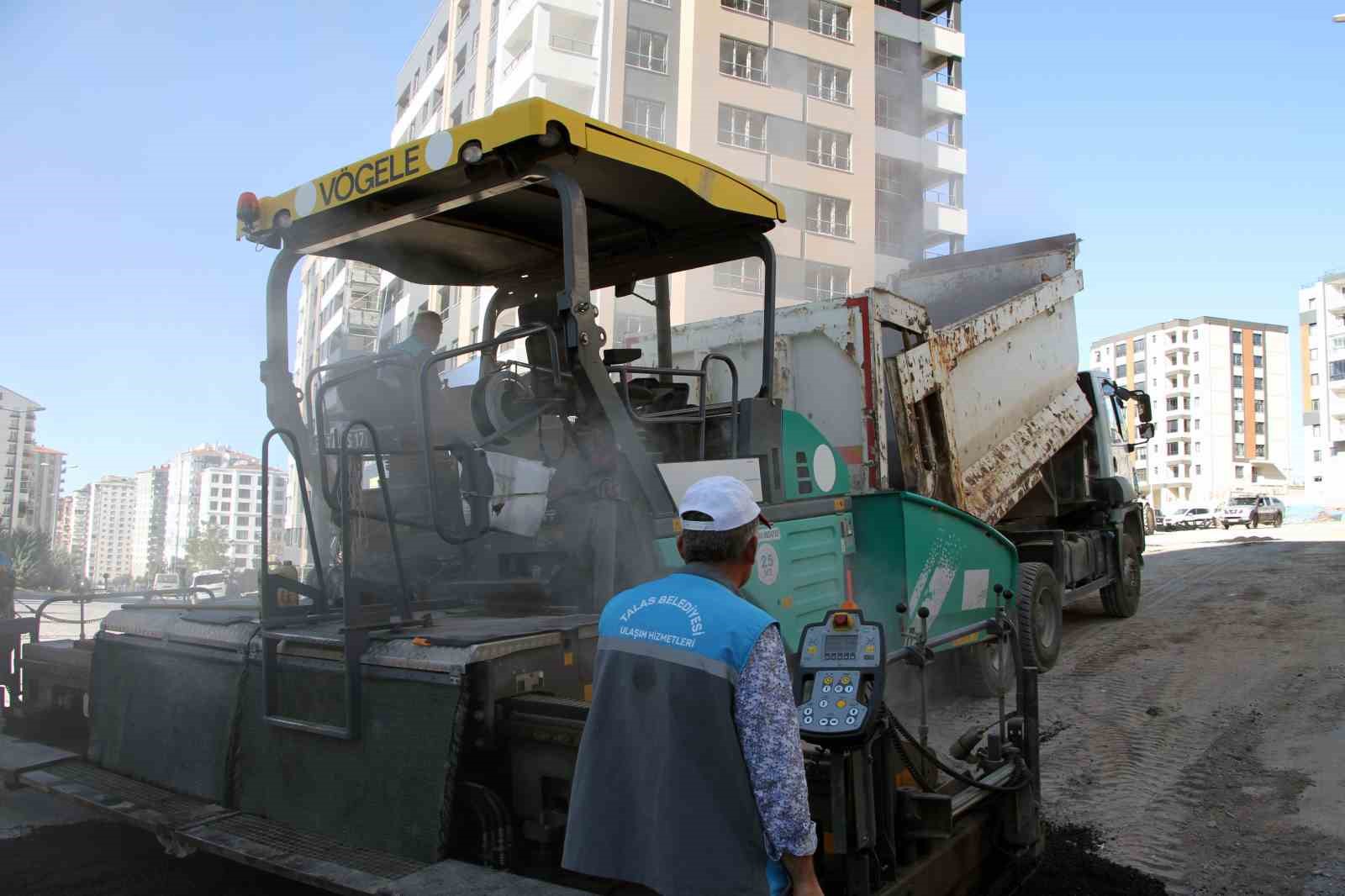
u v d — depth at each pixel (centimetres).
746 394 709
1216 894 407
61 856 455
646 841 221
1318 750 570
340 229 456
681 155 420
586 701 343
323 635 359
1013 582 761
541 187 428
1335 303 8806
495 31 3806
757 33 3662
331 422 474
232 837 339
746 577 245
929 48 4341
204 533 15312
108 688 454
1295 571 1362
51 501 15475
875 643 265
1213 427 12450
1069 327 977
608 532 397
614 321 726
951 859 322
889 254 4094
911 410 673
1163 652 862
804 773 217
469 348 397
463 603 430
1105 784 541
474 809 304
